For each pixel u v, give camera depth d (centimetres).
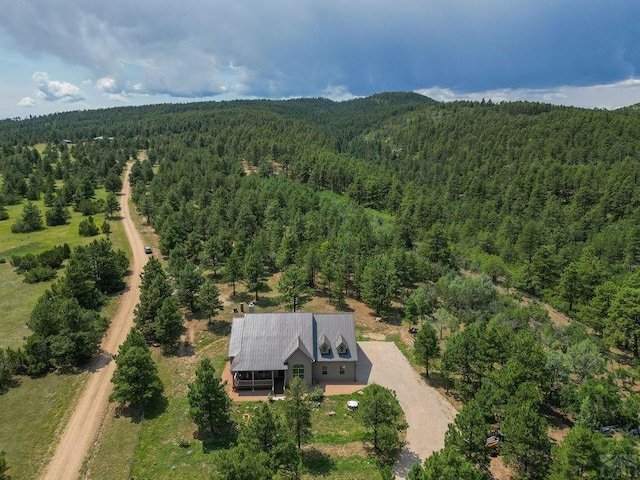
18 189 16238
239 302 8169
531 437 3825
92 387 5569
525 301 9388
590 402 4697
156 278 7200
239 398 5419
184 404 5262
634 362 6856
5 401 5197
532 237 11956
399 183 18550
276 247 10531
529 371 4941
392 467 4262
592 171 17700
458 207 16375
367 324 7506
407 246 12469
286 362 5538
